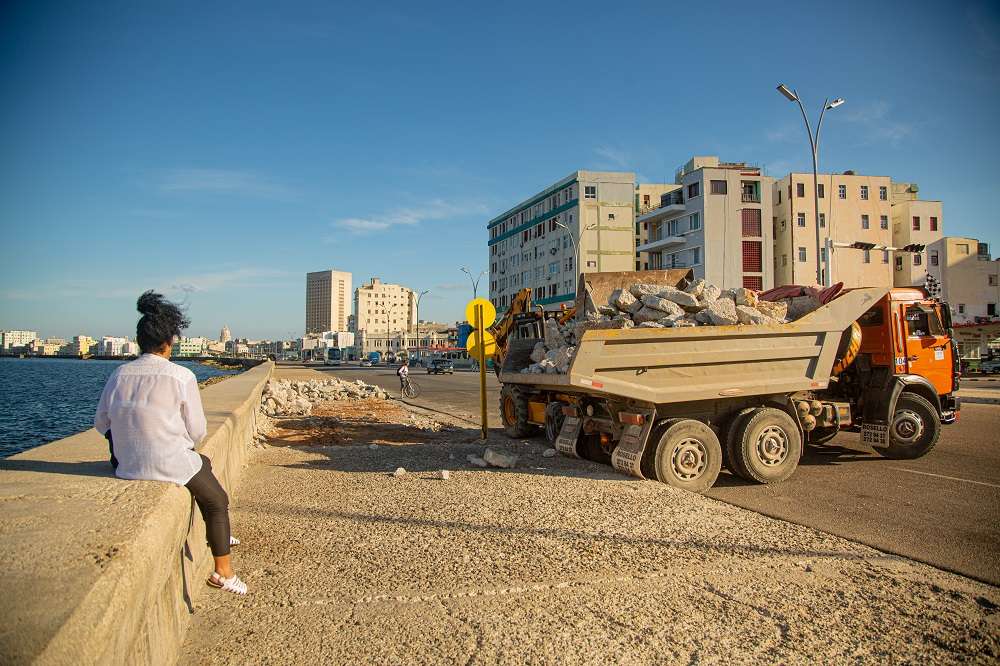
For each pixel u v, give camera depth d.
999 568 4.95
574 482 7.62
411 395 25.98
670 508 6.45
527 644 3.60
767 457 8.22
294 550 5.15
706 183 56.75
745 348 8.28
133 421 3.43
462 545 5.27
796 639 3.71
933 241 63.00
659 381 7.97
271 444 11.55
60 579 2.06
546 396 10.90
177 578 3.37
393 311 194.25
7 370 114.69
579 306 10.71
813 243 59.09
